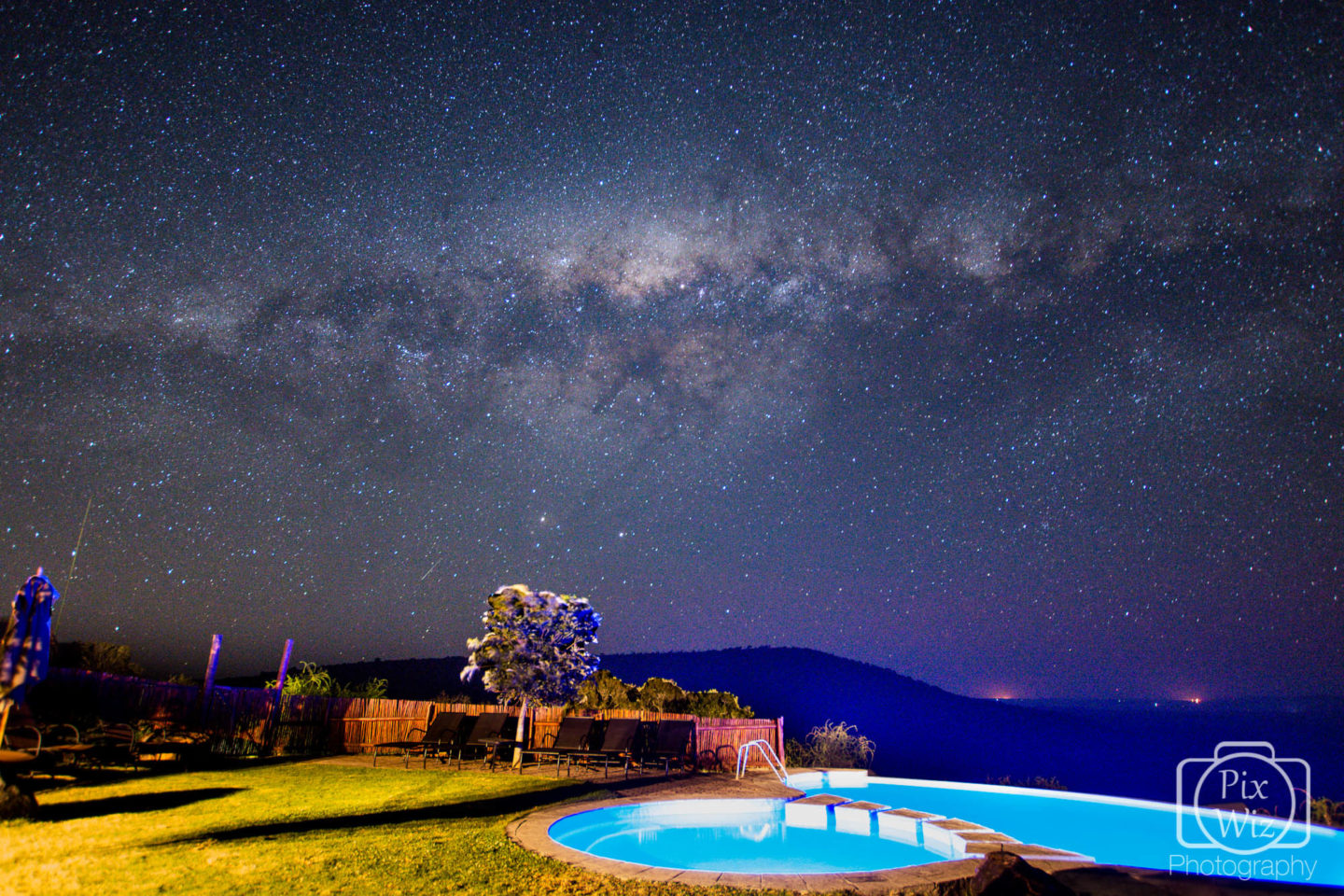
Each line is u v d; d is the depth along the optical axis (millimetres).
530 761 11039
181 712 10312
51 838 4887
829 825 7480
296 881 4086
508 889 4109
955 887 4375
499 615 10969
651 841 6715
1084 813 8703
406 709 11953
